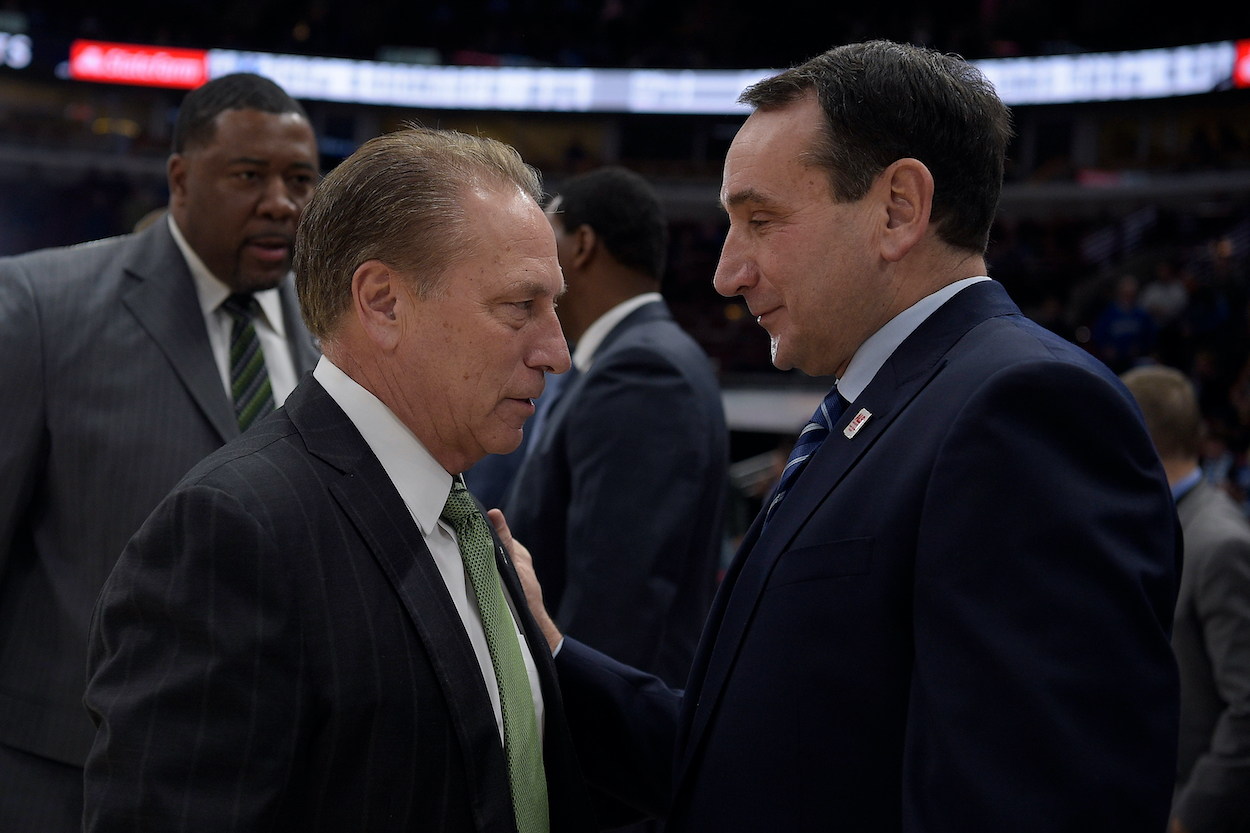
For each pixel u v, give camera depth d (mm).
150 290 1432
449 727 848
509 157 934
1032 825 735
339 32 14438
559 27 14656
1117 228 11406
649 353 1756
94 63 13719
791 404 8016
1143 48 11922
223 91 1430
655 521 1648
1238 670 1835
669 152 14195
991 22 13055
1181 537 968
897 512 877
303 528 820
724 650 975
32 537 1367
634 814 1216
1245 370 7969
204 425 1400
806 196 967
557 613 1754
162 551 788
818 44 13703
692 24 14297
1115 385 849
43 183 13258
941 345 956
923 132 950
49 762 1302
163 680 758
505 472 2262
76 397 1350
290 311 1607
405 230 866
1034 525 791
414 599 852
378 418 906
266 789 759
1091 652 762
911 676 864
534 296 898
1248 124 11766
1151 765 754
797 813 891
